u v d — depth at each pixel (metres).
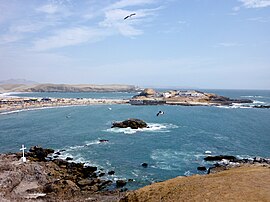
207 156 56.59
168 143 69.69
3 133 85.06
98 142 71.31
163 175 45.28
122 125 94.56
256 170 26.11
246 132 87.38
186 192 21.59
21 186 37.88
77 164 49.94
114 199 33.47
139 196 24.67
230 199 18.33
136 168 49.12
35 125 101.25
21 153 56.59
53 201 32.47
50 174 43.12
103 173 46.03
